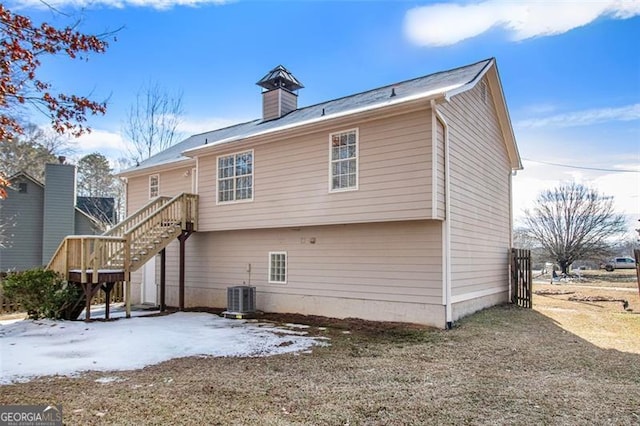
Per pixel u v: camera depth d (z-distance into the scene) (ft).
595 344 23.56
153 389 15.48
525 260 40.29
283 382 16.40
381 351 22.02
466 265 32.50
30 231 66.08
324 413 13.01
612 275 86.17
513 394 14.79
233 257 40.78
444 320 28.17
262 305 37.99
